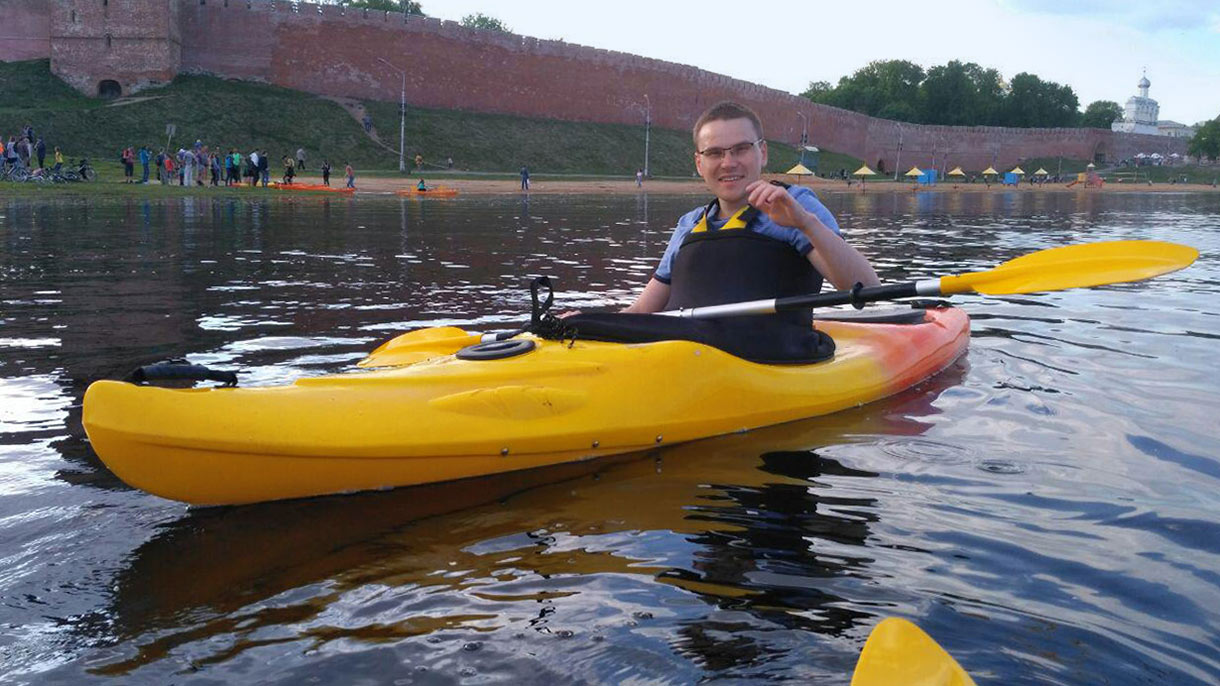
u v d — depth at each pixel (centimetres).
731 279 405
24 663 204
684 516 292
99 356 502
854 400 426
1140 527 281
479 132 5884
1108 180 9200
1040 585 241
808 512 295
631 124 6975
